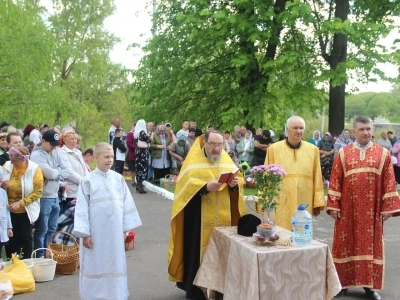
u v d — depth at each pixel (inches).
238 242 161.9
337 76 558.6
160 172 538.6
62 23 1254.9
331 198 201.6
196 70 726.5
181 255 196.7
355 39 561.3
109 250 174.1
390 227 353.7
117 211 176.2
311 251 154.6
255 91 656.4
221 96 726.5
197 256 189.5
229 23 597.9
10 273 207.2
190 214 195.6
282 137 483.8
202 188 181.5
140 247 287.6
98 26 1296.8
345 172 200.7
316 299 155.5
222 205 188.9
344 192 200.5
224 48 670.5
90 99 1339.8
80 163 269.6
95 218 174.1
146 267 247.8
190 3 643.5
